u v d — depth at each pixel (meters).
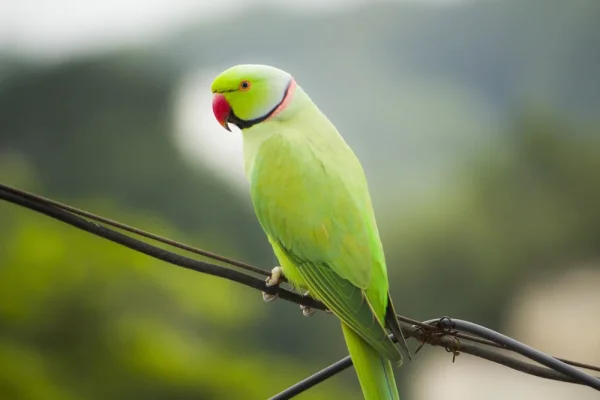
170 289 12.77
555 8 35.97
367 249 5.41
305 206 5.52
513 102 34.53
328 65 40.28
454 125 34.16
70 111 21.42
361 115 36.53
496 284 18.97
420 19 41.41
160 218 18.20
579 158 20.70
